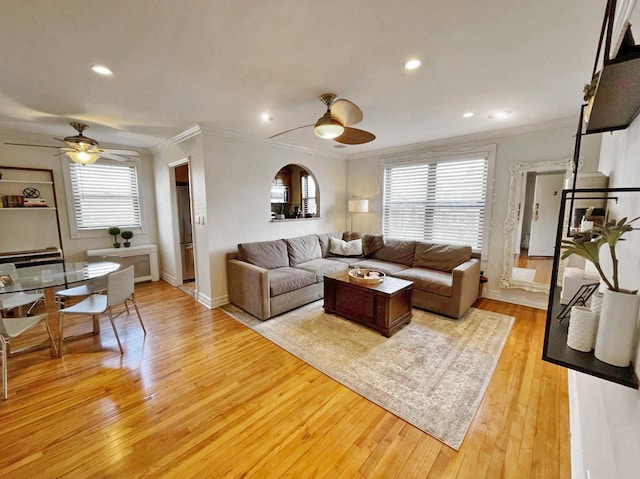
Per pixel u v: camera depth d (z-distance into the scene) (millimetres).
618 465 877
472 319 3285
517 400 1961
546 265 3543
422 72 2082
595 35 1614
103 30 1546
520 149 3604
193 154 3732
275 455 1556
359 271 3406
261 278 3211
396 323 2959
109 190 4676
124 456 1550
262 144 4168
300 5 1367
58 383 2170
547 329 1085
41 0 1291
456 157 4156
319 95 2490
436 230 4492
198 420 1805
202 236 3768
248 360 2480
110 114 2951
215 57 1846
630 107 1018
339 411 1876
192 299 4082
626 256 1126
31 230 4031
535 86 2334
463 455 1546
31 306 3611
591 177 2191
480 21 1502
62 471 1463
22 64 1892
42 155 4031
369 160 5273
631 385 849
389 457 1539
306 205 6930
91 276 2836
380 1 1341
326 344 2729
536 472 1447
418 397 1996
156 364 2424
